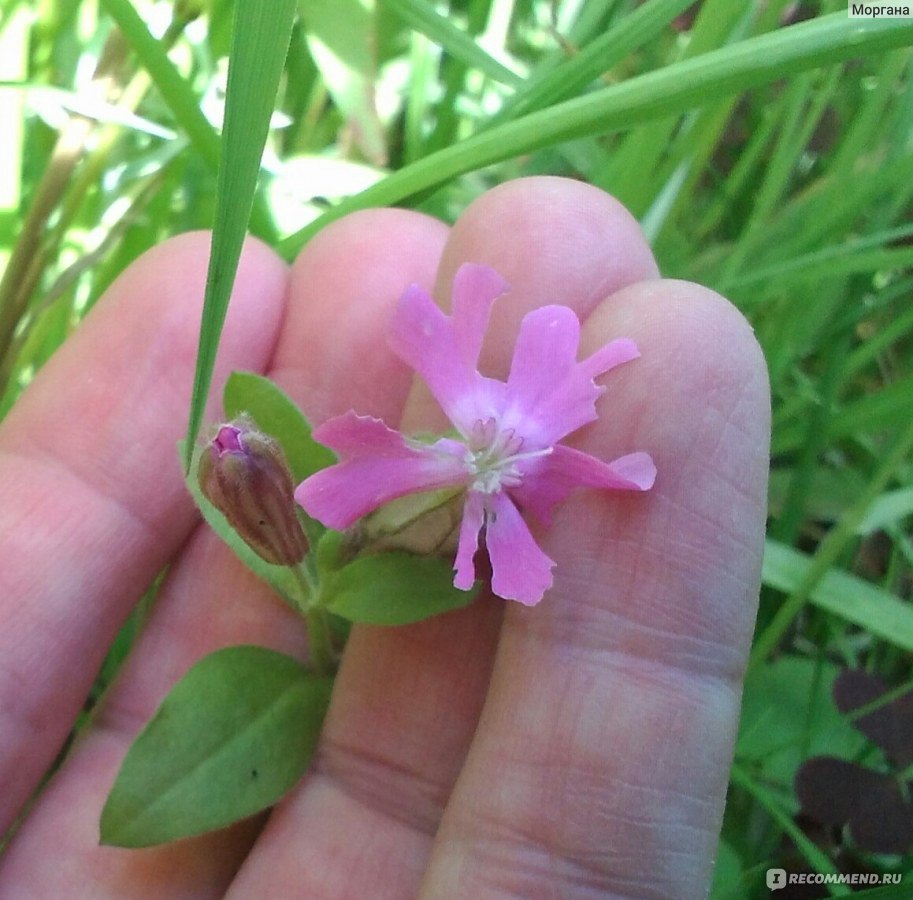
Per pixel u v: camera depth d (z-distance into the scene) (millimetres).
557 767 64
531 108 83
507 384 62
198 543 87
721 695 65
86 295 110
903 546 96
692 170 96
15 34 96
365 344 87
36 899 76
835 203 100
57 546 79
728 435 65
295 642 85
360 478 58
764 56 67
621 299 69
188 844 78
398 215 91
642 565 64
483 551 71
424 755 73
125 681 85
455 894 64
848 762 82
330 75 99
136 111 102
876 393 97
